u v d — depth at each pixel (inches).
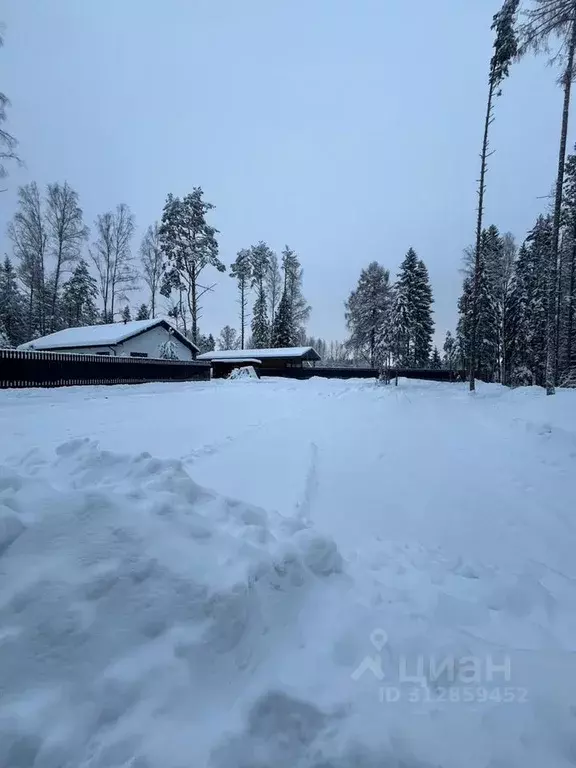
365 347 1628.9
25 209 1205.1
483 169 660.1
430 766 61.9
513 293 1143.0
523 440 275.7
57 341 1103.0
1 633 69.0
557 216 488.1
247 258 1815.9
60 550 83.9
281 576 99.8
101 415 359.3
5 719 60.2
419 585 114.9
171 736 62.6
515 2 422.3
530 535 152.8
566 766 63.1
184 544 96.7
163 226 1405.0
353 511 169.0
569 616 106.0
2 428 286.4
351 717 69.1
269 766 60.8
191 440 262.1
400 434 303.1
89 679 67.9
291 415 381.1
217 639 79.0
